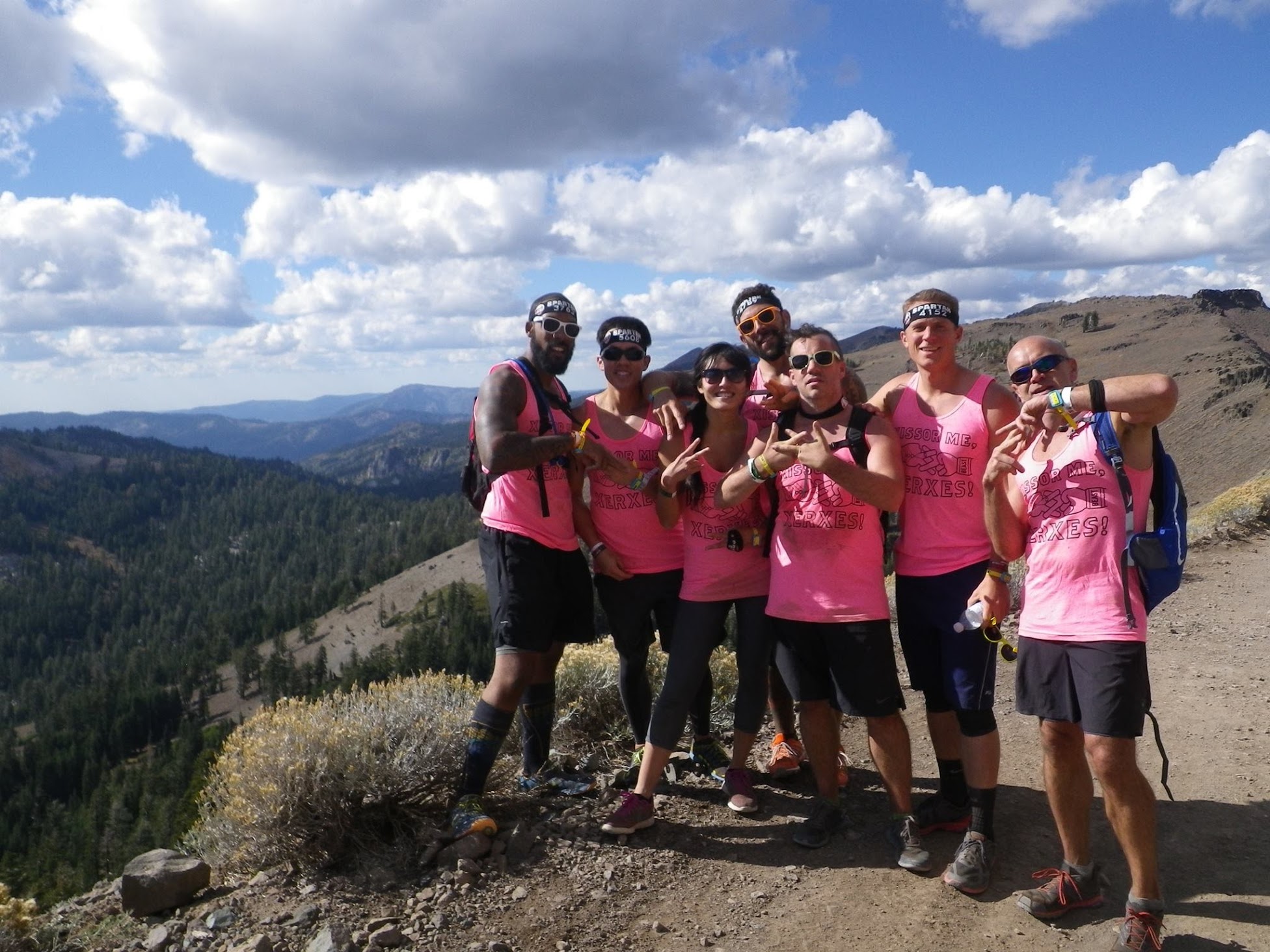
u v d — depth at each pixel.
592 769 4.51
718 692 5.38
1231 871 3.34
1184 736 4.95
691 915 3.17
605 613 4.25
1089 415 2.96
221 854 3.73
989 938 2.96
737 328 4.41
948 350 3.56
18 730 160.62
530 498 3.83
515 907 3.20
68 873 62.84
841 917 3.12
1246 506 13.52
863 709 3.49
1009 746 4.89
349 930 3.02
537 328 3.89
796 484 3.57
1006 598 3.26
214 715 133.00
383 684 4.42
